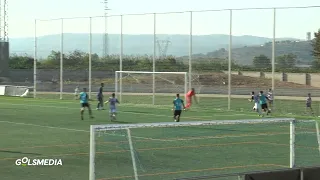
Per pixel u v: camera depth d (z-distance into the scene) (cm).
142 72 6812
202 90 6844
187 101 6069
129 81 7294
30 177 2212
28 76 10806
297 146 3020
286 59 6141
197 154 2752
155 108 6122
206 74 6650
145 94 7212
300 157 2686
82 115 4738
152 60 7038
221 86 6538
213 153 2784
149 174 2264
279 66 6162
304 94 6444
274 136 3450
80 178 2191
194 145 3039
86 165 2461
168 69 6862
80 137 3484
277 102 6378
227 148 2945
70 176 2230
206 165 2478
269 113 5647
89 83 7525
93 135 1780
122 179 2167
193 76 6762
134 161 2092
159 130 3659
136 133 3469
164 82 7100
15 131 3831
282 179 1430
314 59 6047
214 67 6575
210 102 6750
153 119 4809
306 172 1468
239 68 6444
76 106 6331
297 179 1459
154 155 2697
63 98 7800
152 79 7044
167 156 2677
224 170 2364
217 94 7081
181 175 2245
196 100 6444
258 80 6372
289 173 1444
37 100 7412
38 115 5134
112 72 7475
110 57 7462
